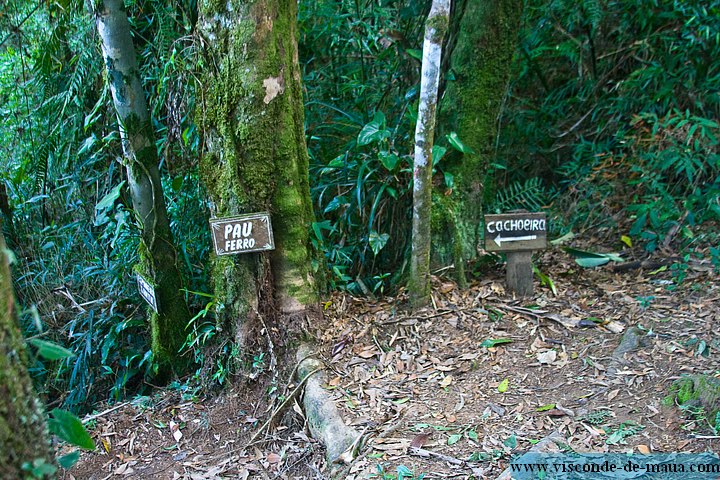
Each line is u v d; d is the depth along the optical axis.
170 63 3.43
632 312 3.44
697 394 2.60
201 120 3.21
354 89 4.67
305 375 3.13
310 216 3.43
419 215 3.39
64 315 4.18
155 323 3.63
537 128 5.35
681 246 4.08
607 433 2.52
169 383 3.72
